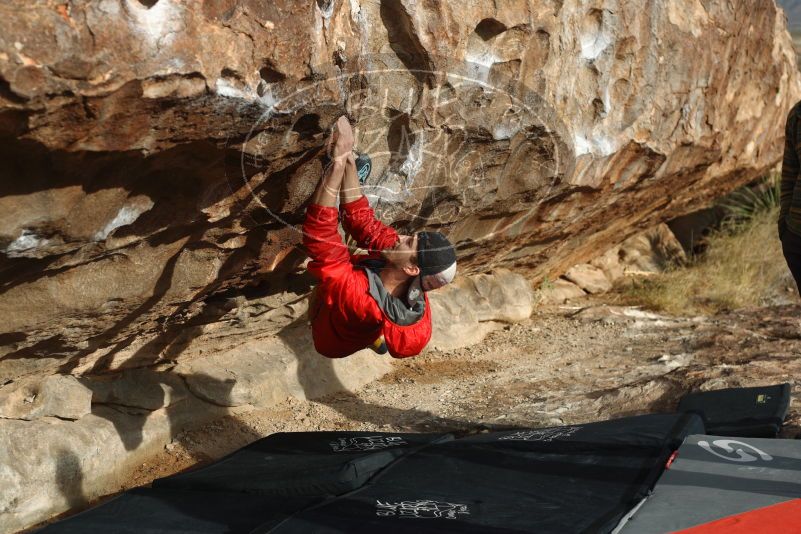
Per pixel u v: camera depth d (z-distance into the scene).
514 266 6.58
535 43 3.84
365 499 3.04
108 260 2.90
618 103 4.91
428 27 3.20
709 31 5.57
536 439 3.65
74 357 3.44
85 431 3.54
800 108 3.75
